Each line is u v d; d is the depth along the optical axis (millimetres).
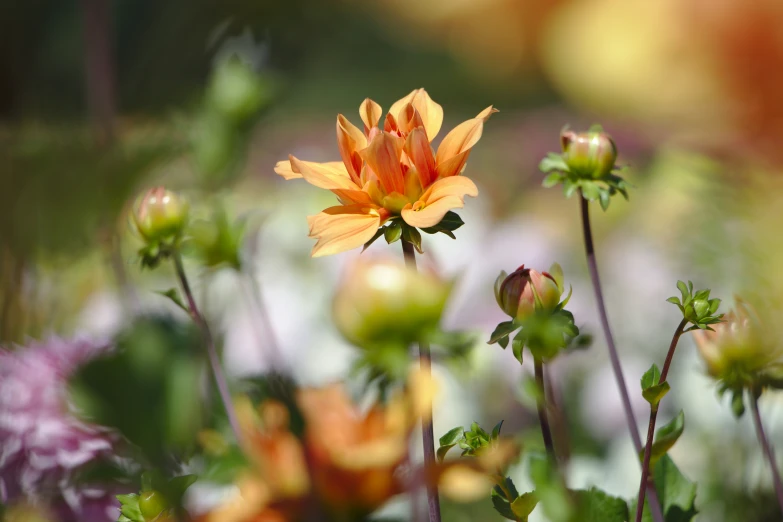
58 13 1646
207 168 1324
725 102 1537
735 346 1095
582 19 2338
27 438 1149
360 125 3697
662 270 1585
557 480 1028
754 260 1359
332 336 1451
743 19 1484
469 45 4102
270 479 965
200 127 1335
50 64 1633
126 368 1158
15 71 1583
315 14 3281
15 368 1175
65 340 1216
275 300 1479
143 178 1332
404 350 944
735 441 1326
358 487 957
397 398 965
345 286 946
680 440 1367
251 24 1714
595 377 1479
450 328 1513
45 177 1302
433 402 1014
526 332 1025
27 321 1293
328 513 960
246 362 1415
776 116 1495
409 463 981
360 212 1030
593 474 1396
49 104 1580
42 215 1302
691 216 1469
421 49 4469
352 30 4484
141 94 1617
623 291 1606
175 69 1661
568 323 1024
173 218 1139
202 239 1173
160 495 1009
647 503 1100
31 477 1150
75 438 1149
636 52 1908
